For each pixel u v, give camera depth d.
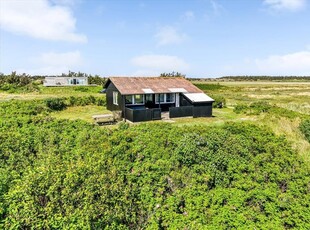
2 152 9.05
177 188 7.90
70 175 7.06
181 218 6.61
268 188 7.93
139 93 23.41
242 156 9.58
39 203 6.56
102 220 6.26
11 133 10.54
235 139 10.55
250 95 55.72
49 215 6.19
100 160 8.20
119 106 24.72
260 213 7.13
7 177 7.53
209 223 6.55
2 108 22.91
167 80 27.67
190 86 27.34
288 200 7.40
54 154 9.16
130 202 6.98
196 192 7.53
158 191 7.65
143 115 22.47
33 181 6.92
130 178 7.95
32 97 40.09
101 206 6.45
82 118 23.75
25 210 6.22
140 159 9.16
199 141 9.56
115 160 8.73
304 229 6.57
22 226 6.09
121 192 7.14
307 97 49.94
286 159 9.54
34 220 6.11
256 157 9.60
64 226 6.01
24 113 21.94
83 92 52.22
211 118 24.31
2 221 6.18
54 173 7.28
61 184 6.88
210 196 7.43
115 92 25.66
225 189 7.82
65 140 10.48
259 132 12.31
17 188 6.86
